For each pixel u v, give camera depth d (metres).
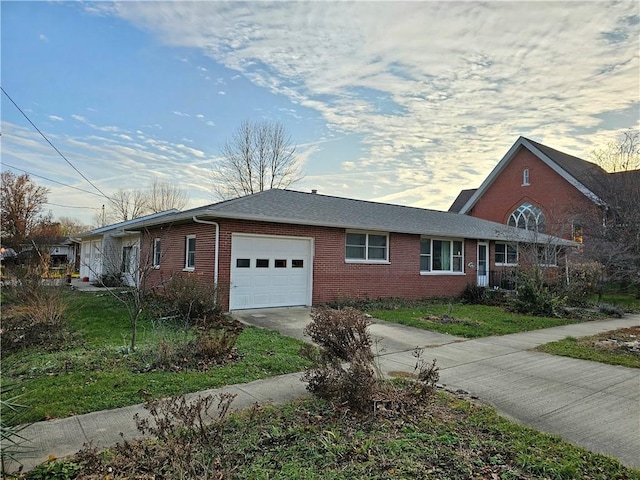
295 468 3.28
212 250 11.74
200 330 8.62
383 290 15.30
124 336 8.20
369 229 14.42
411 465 3.35
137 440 3.68
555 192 27.84
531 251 15.82
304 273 13.35
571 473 3.29
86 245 26.70
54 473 3.16
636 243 20.73
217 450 3.38
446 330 9.84
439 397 5.07
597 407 4.89
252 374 5.90
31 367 5.98
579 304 15.62
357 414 4.29
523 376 6.19
